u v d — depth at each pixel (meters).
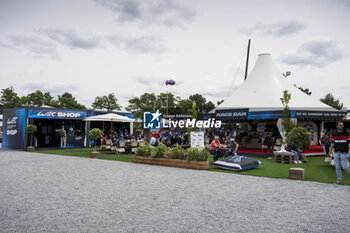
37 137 21.84
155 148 10.98
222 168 9.49
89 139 21.70
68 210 4.51
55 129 22.25
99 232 3.52
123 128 24.34
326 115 15.34
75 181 7.09
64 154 15.39
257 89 18.12
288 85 18.55
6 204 4.88
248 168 9.29
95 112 22.02
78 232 3.52
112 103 44.62
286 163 11.35
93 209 4.57
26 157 13.59
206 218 4.10
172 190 6.05
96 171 8.88
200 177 7.82
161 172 8.74
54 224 3.83
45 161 11.77
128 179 7.42
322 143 14.98
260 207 4.70
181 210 4.52
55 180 7.24
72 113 20.72
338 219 4.06
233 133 19.30
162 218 4.10
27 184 6.70
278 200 5.19
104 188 6.24
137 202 5.02
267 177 7.90
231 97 18.64
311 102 17.06
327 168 9.81
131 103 44.19
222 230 3.59
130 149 15.94
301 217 4.15
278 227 3.71
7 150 18.88
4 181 7.09
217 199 5.26
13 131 20.00
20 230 3.58
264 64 19.42
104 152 16.61
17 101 40.78
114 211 4.45
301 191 5.99
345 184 6.81
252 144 18.42
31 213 4.35
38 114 19.11
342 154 6.75
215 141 11.07
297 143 10.51
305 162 11.66
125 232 3.52
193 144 13.05
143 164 10.83
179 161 9.98
